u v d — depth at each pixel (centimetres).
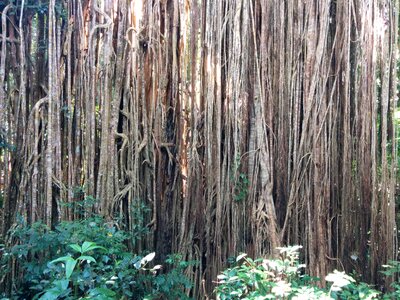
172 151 566
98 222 445
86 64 521
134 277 439
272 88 539
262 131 529
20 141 508
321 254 516
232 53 536
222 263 522
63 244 396
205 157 536
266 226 512
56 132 498
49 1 512
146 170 545
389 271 471
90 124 512
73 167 509
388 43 563
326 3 538
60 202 489
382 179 549
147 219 540
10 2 513
